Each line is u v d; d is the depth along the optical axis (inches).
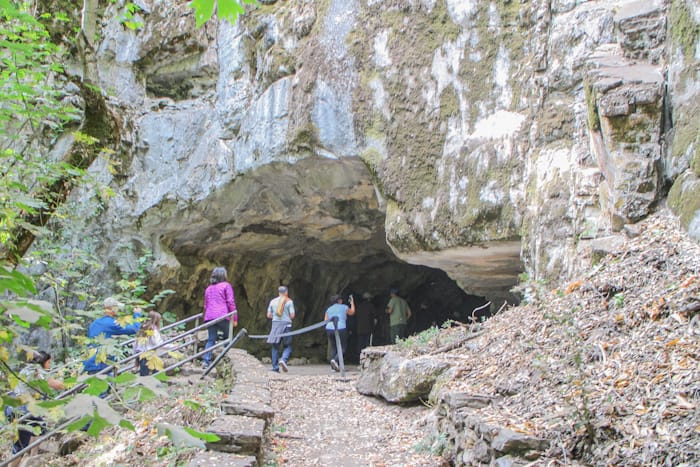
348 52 425.4
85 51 503.8
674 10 267.0
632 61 285.1
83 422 88.4
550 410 167.5
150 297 543.5
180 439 82.4
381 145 410.3
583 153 317.4
